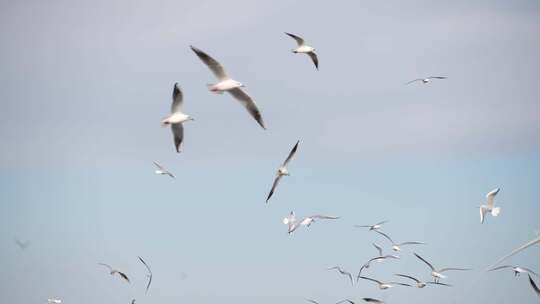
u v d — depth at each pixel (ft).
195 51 77.56
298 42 118.93
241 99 78.02
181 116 79.97
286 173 92.53
